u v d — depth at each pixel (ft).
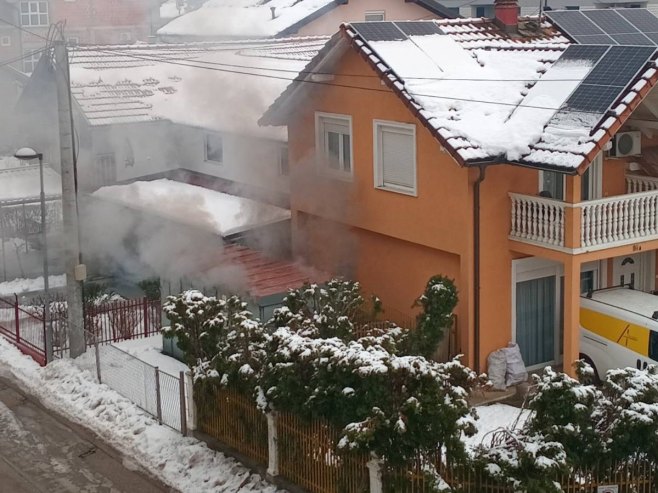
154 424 47.52
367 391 33.06
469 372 35.78
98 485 42.22
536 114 50.62
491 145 49.21
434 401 32.35
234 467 41.73
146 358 57.62
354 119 58.49
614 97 47.70
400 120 54.85
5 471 44.01
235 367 40.83
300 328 42.47
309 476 38.04
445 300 47.37
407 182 55.72
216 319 43.60
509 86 53.83
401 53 55.31
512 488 31.71
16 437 47.88
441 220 53.16
